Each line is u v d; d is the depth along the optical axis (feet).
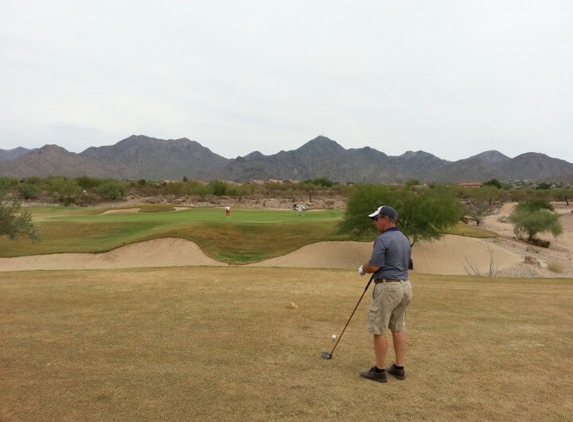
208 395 16.60
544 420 15.34
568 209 313.32
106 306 30.17
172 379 18.01
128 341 22.79
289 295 34.42
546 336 25.35
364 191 106.22
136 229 122.31
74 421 14.62
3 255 93.40
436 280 47.85
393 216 18.52
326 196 369.91
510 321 28.58
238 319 27.20
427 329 26.27
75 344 22.22
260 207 270.05
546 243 146.20
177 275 43.96
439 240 114.42
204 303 31.32
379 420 15.01
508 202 351.46
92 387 17.16
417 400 16.62
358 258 102.99
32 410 15.31
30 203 274.57
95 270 48.52
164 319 27.02
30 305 30.25
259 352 21.48
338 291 36.40
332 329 25.49
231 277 42.98
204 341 22.94
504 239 137.39
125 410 15.38
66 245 103.50
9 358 20.16
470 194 312.29
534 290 41.09
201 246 100.99
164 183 382.22
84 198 291.38
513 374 19.49
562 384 18.52
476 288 41.73
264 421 14.76
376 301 18.03
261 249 107.04
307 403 16.11
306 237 112.98
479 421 15.16
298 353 21.43
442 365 20.39
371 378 18.35
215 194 325.62
